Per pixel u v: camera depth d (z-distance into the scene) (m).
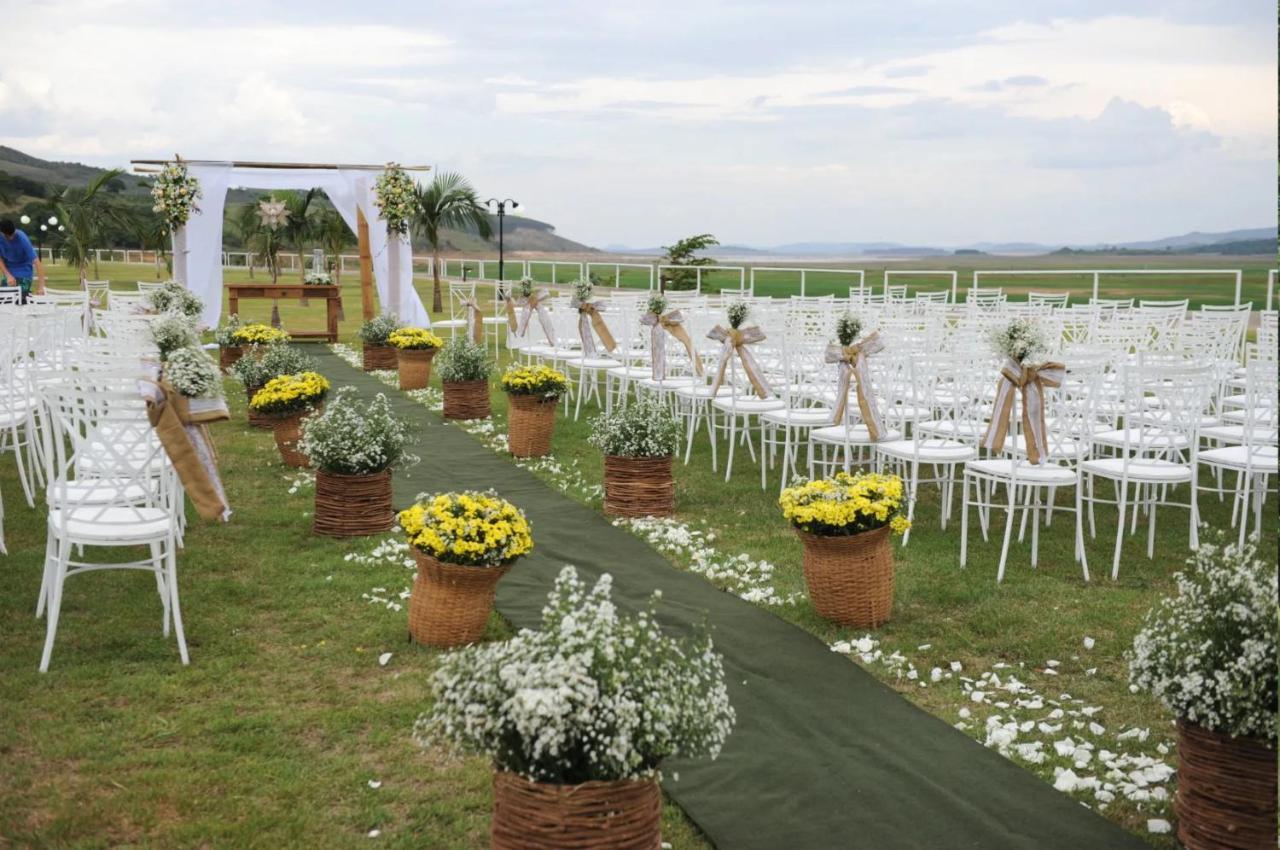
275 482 7.23
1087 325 8.99
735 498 6.92
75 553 5.46
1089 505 5.97
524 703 2.34
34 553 5.47
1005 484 7.47
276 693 3.86
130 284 28.95
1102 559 5.54
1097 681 4.02
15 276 11.62
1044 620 4.62
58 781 3.20
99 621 4.52
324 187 17.69
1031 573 5.29
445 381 9.95
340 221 28.34
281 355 9.41
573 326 10.91
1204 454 5.49
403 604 4.80
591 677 2.51
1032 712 3.76
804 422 6.86
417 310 17.95
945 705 3.82
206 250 16.88
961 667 4.16
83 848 2.84
